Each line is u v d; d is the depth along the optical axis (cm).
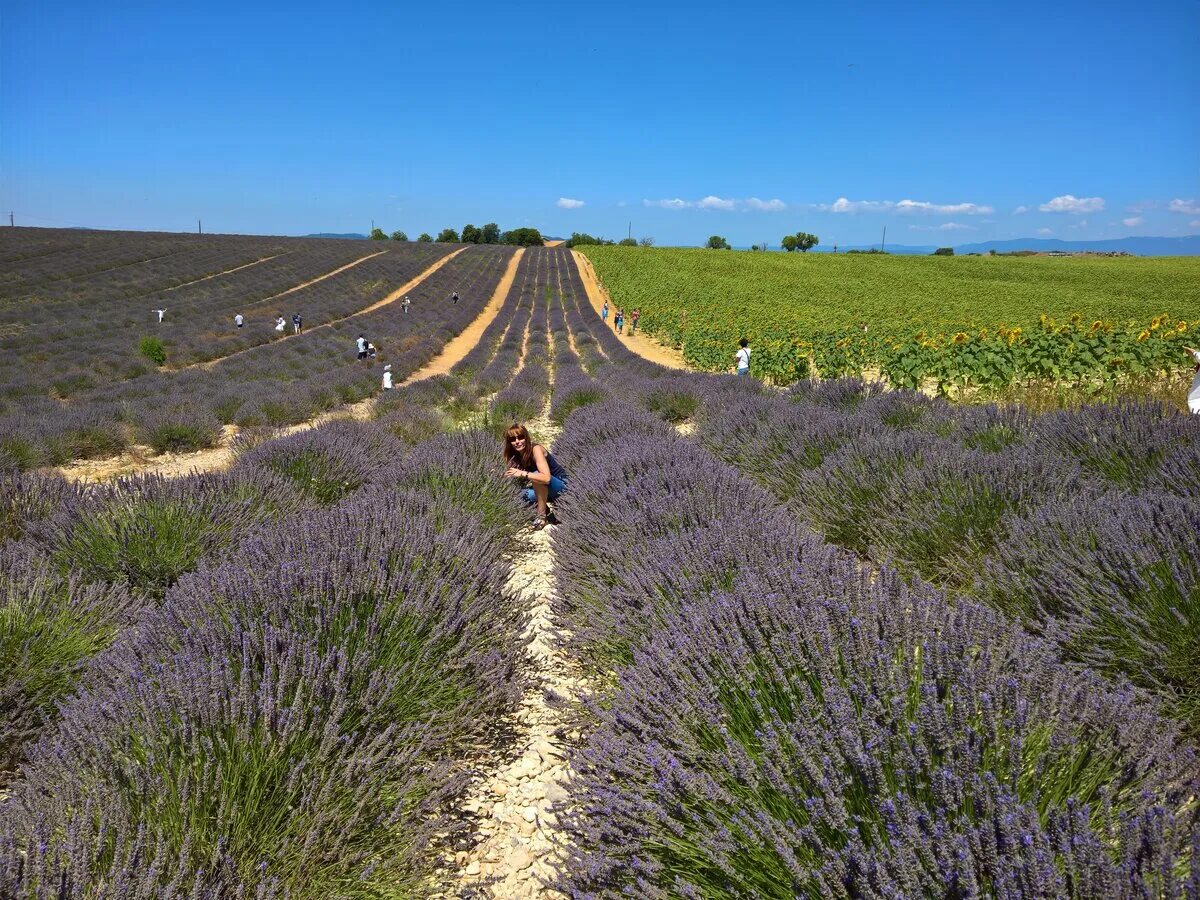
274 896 180
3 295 4275
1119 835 144
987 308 4538
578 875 187
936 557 407
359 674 254
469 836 249
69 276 5216
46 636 328
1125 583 286
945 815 147
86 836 177
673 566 317
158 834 176
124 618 370
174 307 4319
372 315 4641
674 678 221
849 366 1769
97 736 223
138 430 1312
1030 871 129
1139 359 1167
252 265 6656
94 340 3162
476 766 283
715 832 168
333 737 219
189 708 217
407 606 295
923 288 6134
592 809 196
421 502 495
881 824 156
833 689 183
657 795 185
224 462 1123
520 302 5828
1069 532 336
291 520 402
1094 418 561
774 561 294
